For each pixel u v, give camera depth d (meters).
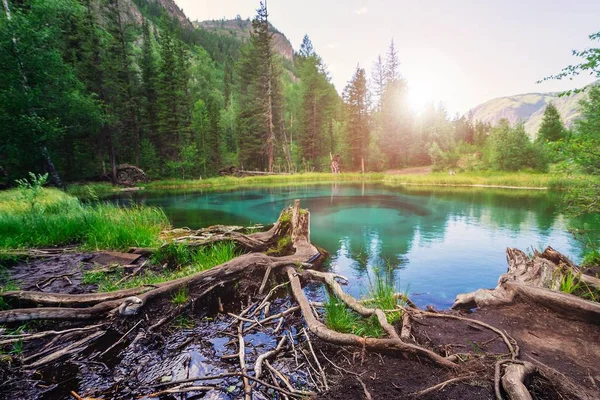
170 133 40.47
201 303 4.65
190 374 2.97
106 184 29.59
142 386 2.75
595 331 3.44
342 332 3.73
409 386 2.55
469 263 7.07
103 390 2.69
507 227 10.68
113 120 29.86
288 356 3.35
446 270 6.62
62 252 6.50
